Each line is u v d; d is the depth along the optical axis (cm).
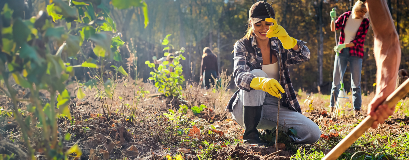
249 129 283
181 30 2527
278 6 2233
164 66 583
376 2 165
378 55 166
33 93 102
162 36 2536
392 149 247
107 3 147
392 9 1781
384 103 145
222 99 500
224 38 2588
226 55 2567
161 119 354
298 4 2212
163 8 2538
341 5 2078
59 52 110
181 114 404
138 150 253
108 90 148
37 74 100
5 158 134
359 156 236
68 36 102
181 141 290
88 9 144
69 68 119
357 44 473
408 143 259
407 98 586
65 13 110
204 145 280
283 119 277
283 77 282
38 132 141
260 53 277
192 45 2630
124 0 98
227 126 393
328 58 2258
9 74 109
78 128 259
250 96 275
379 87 158
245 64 265
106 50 112
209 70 888
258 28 265
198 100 530
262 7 262
